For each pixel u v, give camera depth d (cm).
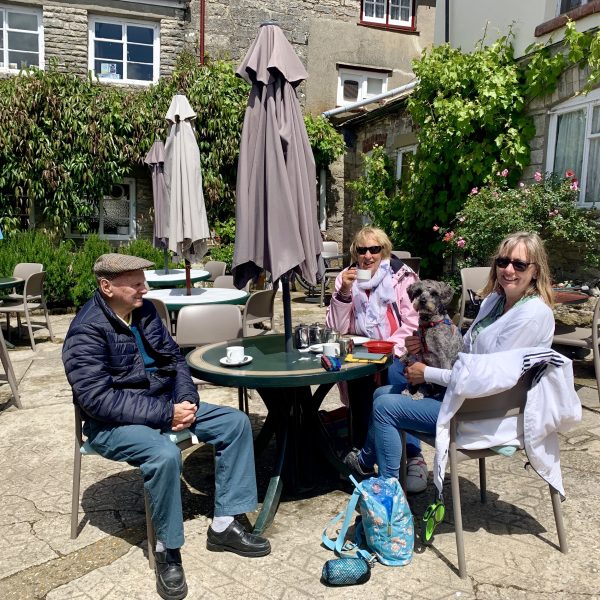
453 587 247
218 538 278
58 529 304
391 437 285
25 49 1098
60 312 980
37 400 523
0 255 914
